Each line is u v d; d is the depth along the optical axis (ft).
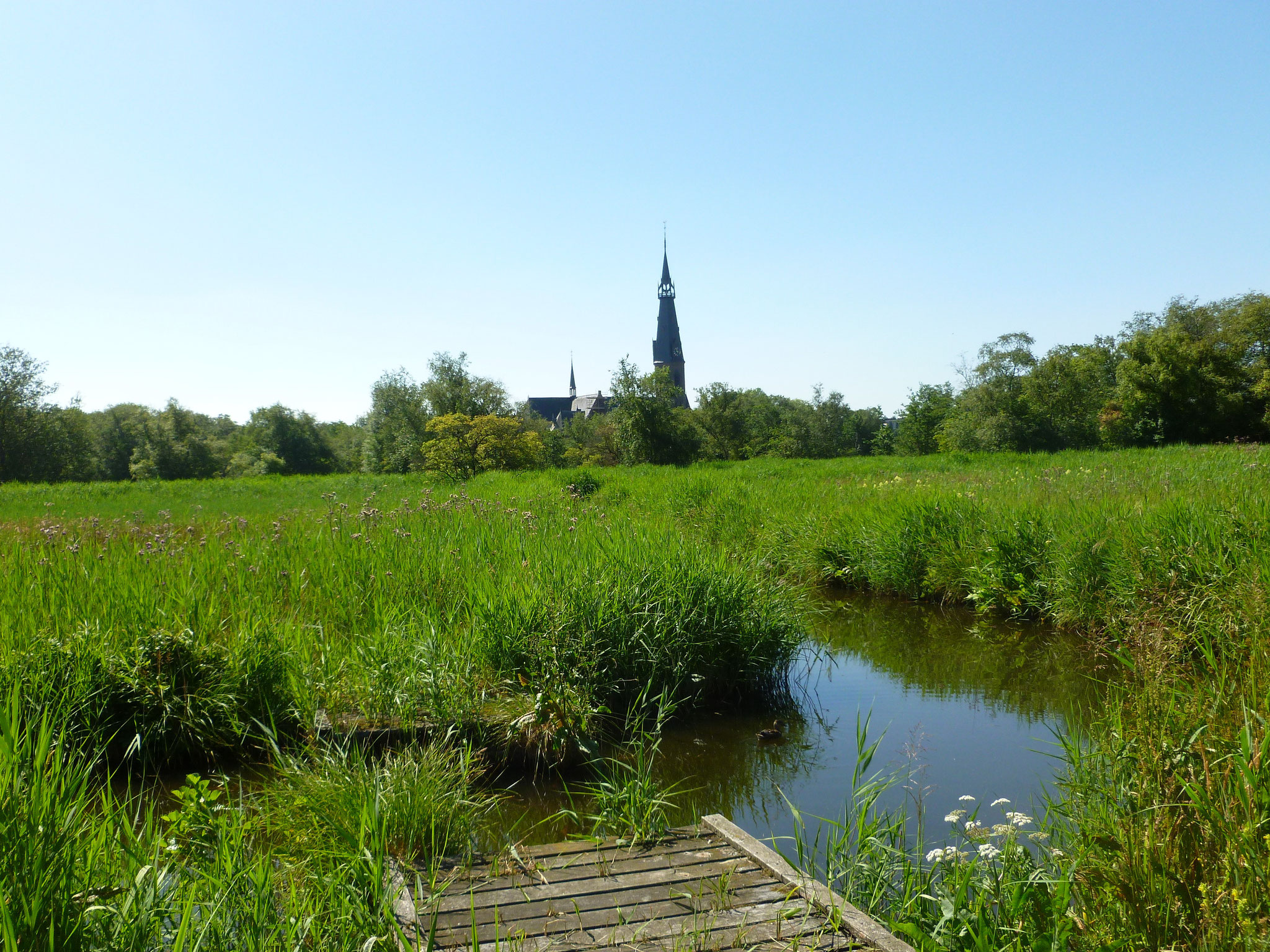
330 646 20.26
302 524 36.86
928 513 37.58
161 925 8.59
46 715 11.73
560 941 10.20
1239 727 11.73
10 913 7.28
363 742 17.52
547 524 33.86
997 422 176.76
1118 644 24.50
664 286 472.03
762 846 13.07
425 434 172.04
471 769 17.47
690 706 22.13
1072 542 29.84
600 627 21.34
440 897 11.30
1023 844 12.90
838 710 22.50
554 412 480.64
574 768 18.37
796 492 54.08
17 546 26.21
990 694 23.66
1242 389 153.79
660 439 164.86
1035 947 9.42
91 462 213.05
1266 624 15.79
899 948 9.71
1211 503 28.84
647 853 13.24
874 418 303.27
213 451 240.94
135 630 18.33
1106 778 13.52
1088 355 207.41
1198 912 9.06
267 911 9.18
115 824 10.82
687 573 24.35
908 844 14.28
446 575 25.77
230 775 16.99
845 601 36.60
